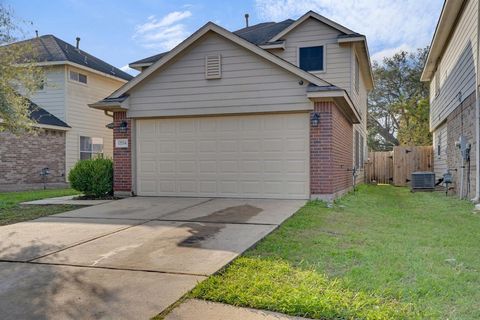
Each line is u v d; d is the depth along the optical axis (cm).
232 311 303
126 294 338
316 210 771
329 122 906
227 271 390
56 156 1623
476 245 507
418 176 1428
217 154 988
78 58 1766
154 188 1034
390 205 959
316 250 468
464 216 765
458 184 1195
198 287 344
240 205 838
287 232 572
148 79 1017
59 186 1630
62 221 685
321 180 916
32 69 1055
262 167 957
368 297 320
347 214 751
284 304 305
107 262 429
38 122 1488
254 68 944
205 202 891
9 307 317
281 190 944
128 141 1045
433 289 341
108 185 1052
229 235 546
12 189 1445
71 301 326
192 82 988
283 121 941
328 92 873
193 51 986
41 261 439
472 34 994
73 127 1703
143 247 489
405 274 381
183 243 504
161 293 338
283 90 926
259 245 496
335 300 311
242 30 1658
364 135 1967
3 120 978
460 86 1162
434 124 1739
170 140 1023
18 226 649
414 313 292
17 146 1473
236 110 956
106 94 1931
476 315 291
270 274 378
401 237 552
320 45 1345
